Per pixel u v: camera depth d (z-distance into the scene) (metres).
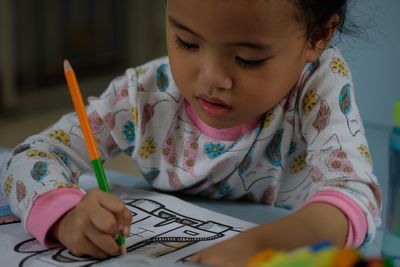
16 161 0.77
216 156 0.84
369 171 0.73
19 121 2.43
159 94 0.85
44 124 2.41
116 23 2.96
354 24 0.88
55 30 2.72
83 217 0.62
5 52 2.47
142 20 3.01
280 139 0.83
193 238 0.66
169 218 0.72
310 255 0.38
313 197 0.69
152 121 0.86
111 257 0.62
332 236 0.63
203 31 0.60
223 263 0.55
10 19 2.46
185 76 0.65
